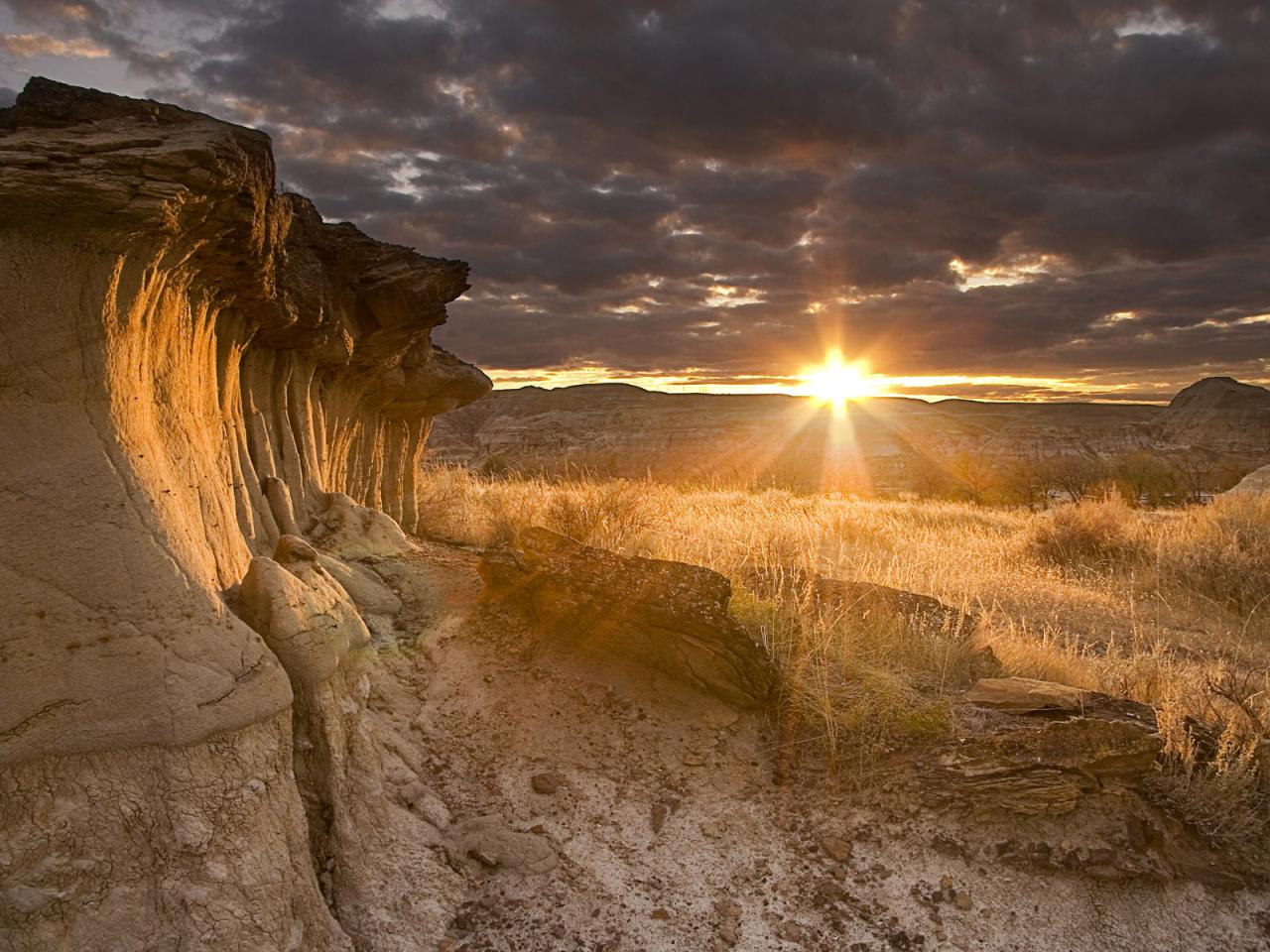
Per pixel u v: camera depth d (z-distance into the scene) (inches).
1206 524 524.4
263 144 159.2
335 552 267.9
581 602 238.4
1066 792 184.4
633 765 203.6
